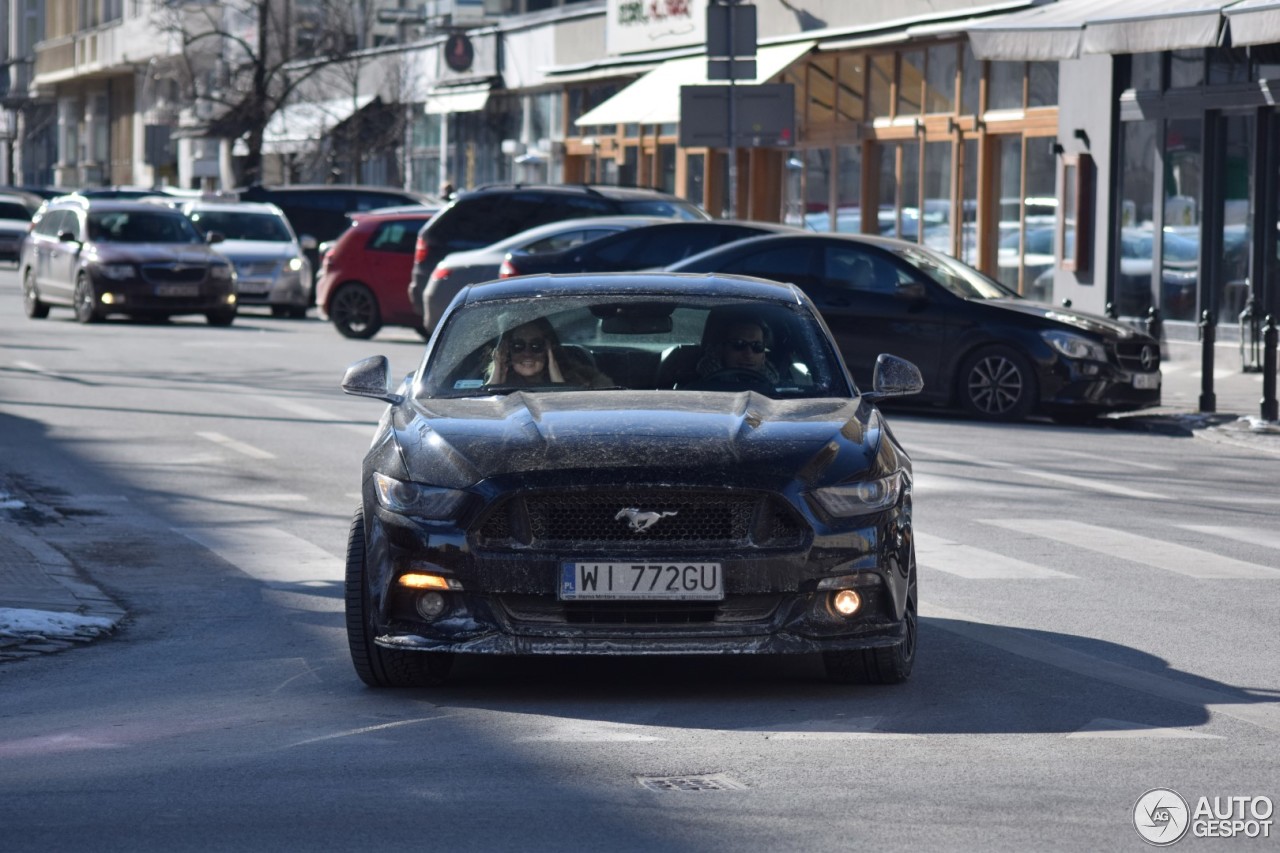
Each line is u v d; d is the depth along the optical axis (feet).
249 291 293.43
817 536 62.90
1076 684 67.97
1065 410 168.14
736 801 51.78
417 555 63.52
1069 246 238.89
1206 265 217.56
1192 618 81.25
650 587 62.28
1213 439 155.53
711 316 75.20
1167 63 222.89
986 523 108.37
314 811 50.90
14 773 56.34
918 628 78.43
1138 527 107.96
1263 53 208.33
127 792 53.52
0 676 71.87
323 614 83.61
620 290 76.89
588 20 383.04
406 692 67.67
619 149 380.78
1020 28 208.44
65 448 138.72
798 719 62.44
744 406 68.59
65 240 276.62
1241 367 209.05
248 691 68.28
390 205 328.49
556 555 62.54
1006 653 73.61
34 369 199.11
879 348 168.14
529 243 214.07
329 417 159.02
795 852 46.80
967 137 264.52
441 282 219.20
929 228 276.62
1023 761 56.39
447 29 454.40
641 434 64.80
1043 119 247.09
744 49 219.41
